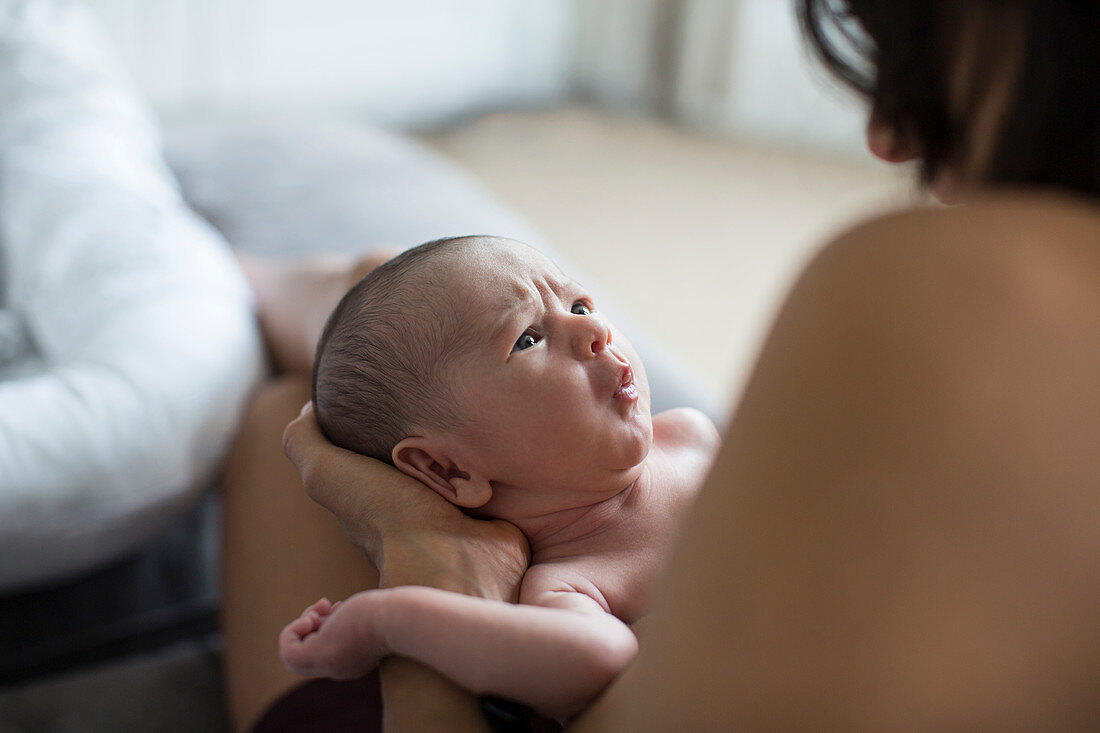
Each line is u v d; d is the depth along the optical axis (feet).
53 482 3.41
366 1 11.13
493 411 2.23
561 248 9.52
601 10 12.53
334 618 1.91
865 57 1.68
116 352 3.84
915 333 1.22
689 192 10.86
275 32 10.83
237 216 5.29
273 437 3.36
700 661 1.31
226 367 3.97
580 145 11.98
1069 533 1.16
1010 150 1.40
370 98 11.65
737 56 12.08
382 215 5.22
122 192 4.98
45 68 5.85
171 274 4.30
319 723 2.60
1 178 5.16
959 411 1.18
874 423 1.22
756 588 1.28
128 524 3.64
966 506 1.18
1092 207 1.32
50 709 3.40
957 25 1.44
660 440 2.59
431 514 2.11
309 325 3.96
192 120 10.82
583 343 2.26
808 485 1.26
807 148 12.13
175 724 3.44
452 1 11.59
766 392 1.34
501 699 1.81
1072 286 1.21
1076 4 1.32
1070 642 1.18
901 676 1.19
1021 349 1.19
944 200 1.63
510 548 2.16
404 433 2.33
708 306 8.63
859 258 1.29
